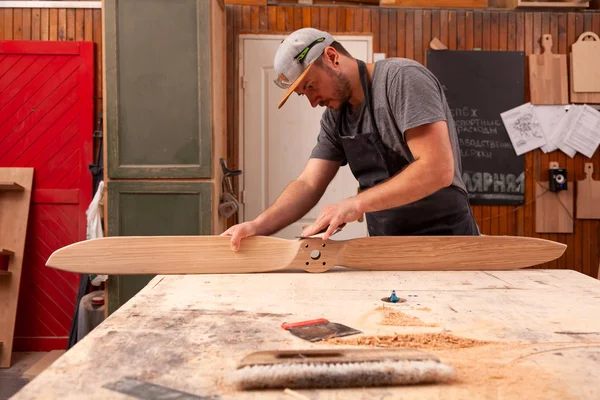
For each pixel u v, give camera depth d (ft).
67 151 10.79
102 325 3.13
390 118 5.37
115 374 2.36
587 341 2.89
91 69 10.74
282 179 11.27
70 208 10.81
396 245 5.13
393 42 11.22
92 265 4.81
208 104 9.18
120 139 9.16
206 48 9.13
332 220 4.87
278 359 2.33
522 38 11.35
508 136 11.28
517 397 2.15
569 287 4.34
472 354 2.68
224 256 4.97
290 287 4.32
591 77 11.27
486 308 3.64
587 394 2.18
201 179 9.29
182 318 3.32
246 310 3.55
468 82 11.21
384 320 3.32
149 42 9.12
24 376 9.59
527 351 2.72
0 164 10.72
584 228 11.43
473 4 11.26
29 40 10.71
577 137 11.28
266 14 11.11
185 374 2.37
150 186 9.18
